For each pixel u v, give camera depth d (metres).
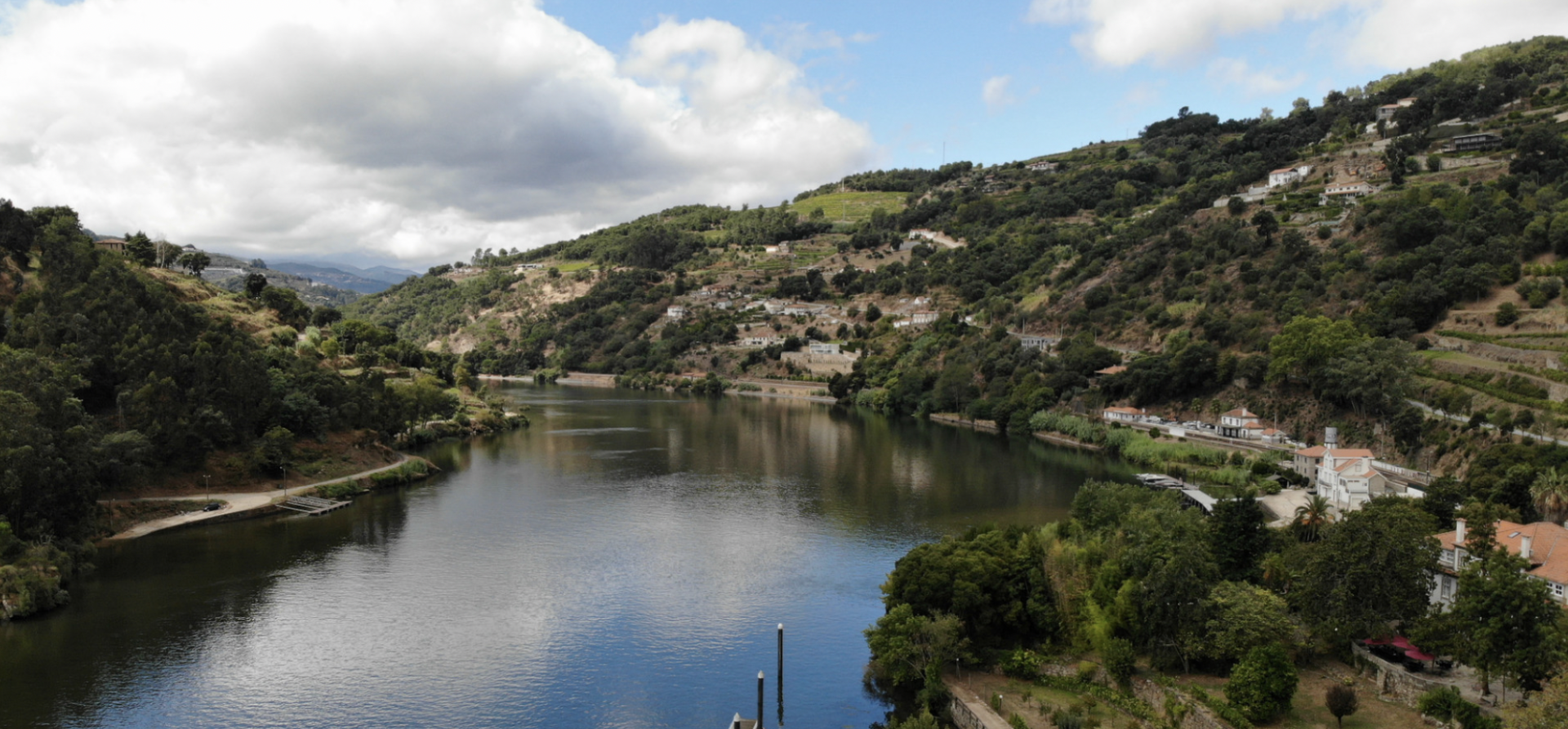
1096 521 122.31
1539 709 58.03
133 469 147.88
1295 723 73.12
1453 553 94.62
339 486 175.50
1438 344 190.12
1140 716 79.25
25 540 120.25
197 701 87.75
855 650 101.38
